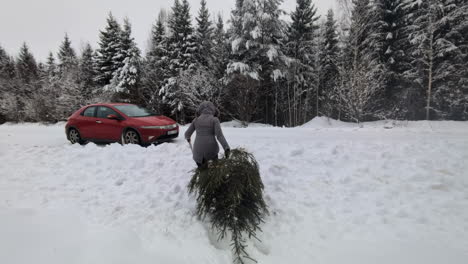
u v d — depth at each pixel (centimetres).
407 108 1628
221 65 1959
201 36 2400
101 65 2591
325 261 222
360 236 255
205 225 271
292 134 803
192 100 1770
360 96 1334
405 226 267
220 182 261
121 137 677
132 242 199
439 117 1631
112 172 442
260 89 1792
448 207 296
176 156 517
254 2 1619
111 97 2061
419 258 216
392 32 1716
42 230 196
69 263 160
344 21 1612
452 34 1462
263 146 580
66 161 497
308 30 2009
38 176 418
